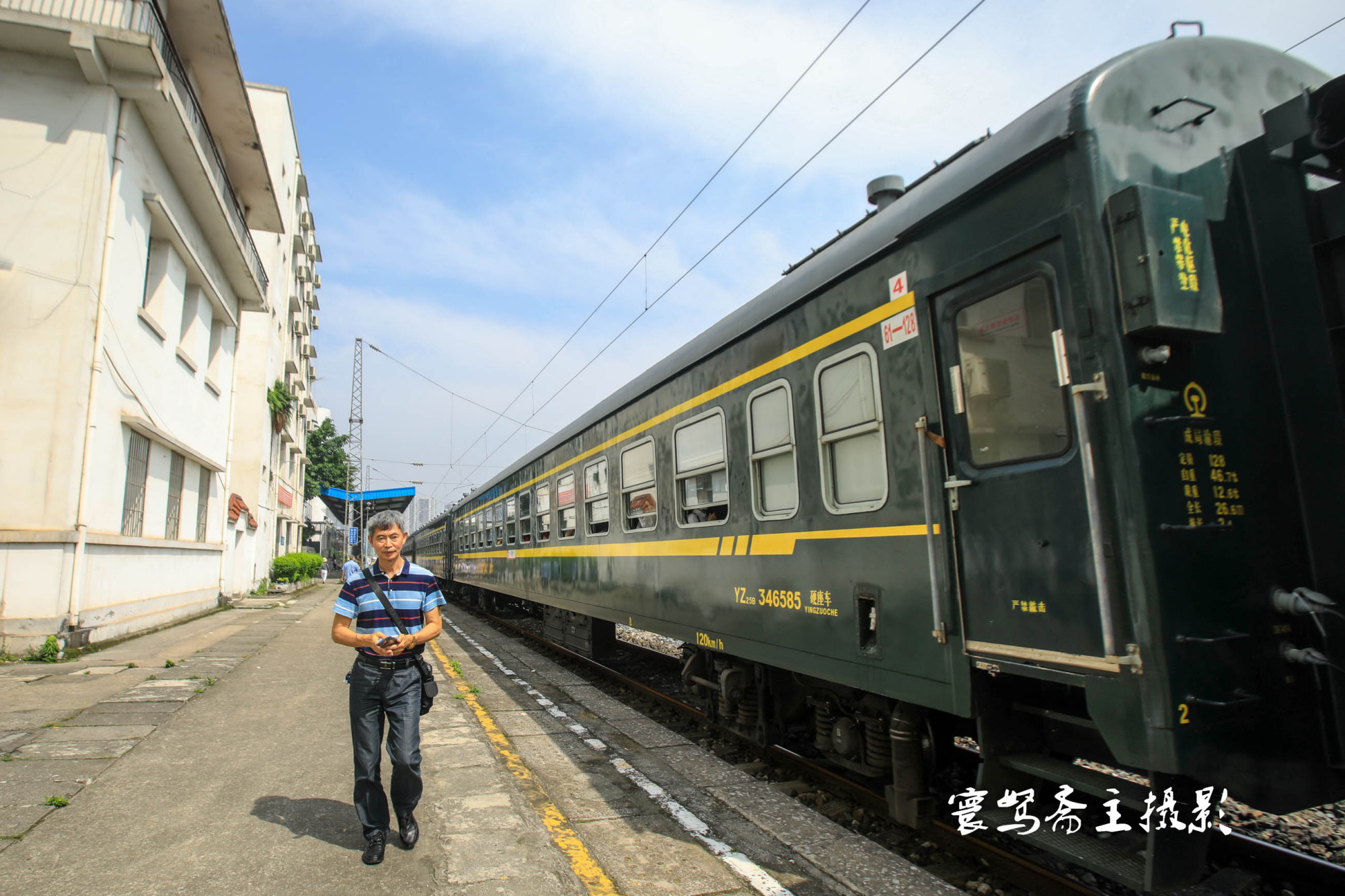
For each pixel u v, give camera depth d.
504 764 5.15
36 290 8.91
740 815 4.35
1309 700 2.80
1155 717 2.52
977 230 3.37
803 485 4.68
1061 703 3.36
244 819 3.96
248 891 3.17
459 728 6.00
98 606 9.60
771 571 5.02
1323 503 2.81
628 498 7.73
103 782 4.49
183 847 3.60
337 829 3.88
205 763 4.91
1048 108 3.07
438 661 9.84
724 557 5.65
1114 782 2.82
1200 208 2.75
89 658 8.70
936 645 3.54
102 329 9.23
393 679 3.63
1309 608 2.68
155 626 11.85
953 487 3.44
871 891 3.36
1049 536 2.95
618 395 8.08
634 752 5.68
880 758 4.34
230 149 15.39
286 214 27.75
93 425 9.09
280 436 28.23
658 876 3.49
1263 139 3.00
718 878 3.50
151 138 10.67
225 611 15.89
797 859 3.74
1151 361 2.68
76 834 3.72
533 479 11.90
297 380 30.86
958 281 3.46
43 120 9.22
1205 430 2.79
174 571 13.06
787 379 4.87
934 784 4.95
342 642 3.54
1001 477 3.20
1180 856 2.66
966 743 5.69
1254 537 2.79
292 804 4.21
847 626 4.24
